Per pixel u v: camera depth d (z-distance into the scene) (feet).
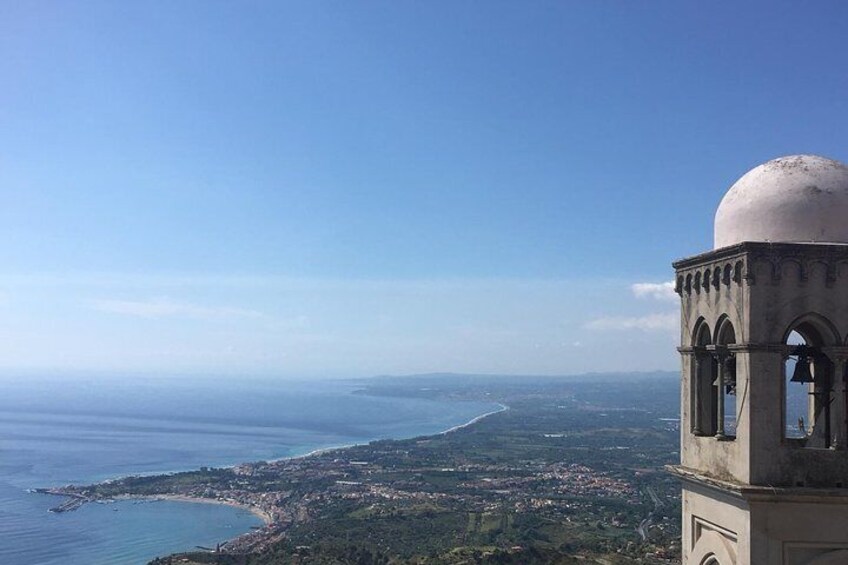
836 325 72.64
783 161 78.13
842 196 74.64
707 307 80.33
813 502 70.18
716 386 82.53
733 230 77.51
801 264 72.74
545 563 505.25
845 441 71.61
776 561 70.38
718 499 76.38
